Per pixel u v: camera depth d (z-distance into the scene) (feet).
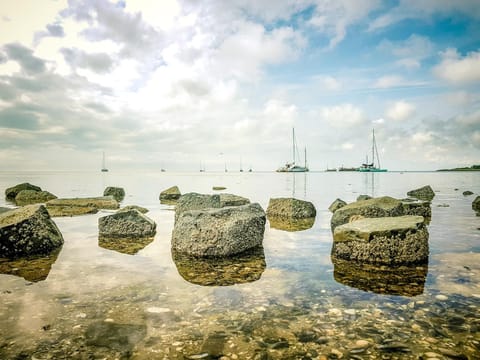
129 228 35.04
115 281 19.76
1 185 145.18
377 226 25.59
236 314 15.08
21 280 19.84
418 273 21.43
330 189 121.08
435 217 47.73
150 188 129.39
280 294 17.71
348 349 12.05
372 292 17.98
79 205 60.18
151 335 13.06
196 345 12.34
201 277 20.71
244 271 22.11
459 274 21.11
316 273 21.66
